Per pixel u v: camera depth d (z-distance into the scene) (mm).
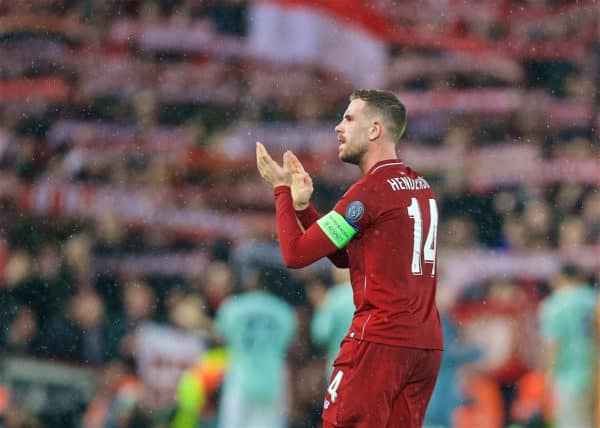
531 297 32656
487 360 28750
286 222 13914
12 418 30453
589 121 43281
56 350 31609
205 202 40844
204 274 33438
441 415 28250
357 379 13750
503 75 46438
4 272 34156
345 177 40875
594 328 27453
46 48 48562
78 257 34344
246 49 47281
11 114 45375
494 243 37406
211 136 44250
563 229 35094
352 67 46312
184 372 29750
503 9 49438
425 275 14086
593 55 47531
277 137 42656
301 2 46156
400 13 49000
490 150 41250
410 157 41375
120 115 45594
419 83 46500
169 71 47438
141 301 32188
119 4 50000
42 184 41094
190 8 49188
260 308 27422
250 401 27312
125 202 39594
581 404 27547
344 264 14992
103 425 29906
